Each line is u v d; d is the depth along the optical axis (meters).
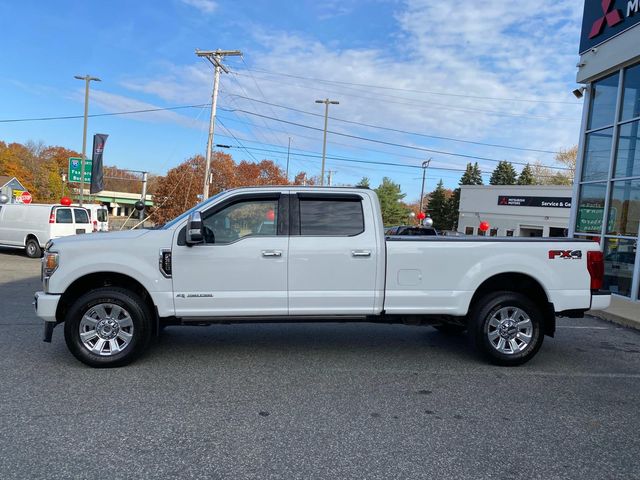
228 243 5.29
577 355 6.24
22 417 3.91
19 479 3.00
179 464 3.23
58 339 6.23
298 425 3.88
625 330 8.04
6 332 6.54
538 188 44.75
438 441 3.65
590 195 13.08
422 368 5.46
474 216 50.56
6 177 65.75
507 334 5.55
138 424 3.83
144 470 3.15
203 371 5.16
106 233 5.36
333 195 5.51
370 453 3.44
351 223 5.48
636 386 5.03
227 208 5.39
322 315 5.43
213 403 4.29
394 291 5.45
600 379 5.23
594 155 12.98
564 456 3.46
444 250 5.48
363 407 4.28
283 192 5.48
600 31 12.29
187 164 55.31
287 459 3.33
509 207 47.12
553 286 5.57
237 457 3.34
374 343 6.51
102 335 5.19
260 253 5.27
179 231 5.24
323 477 3.11
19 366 5.17
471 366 5.58
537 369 5.54
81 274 5.09
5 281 11.42
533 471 3.24
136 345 5.19
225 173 55.66
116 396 4.40
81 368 5.15
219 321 5.34
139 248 5.17
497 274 5.58
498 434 3.80
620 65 11.71
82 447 3.43
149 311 5.30
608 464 3.36
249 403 4.31
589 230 13.04
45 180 80.75
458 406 4.36
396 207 84.56
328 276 5.36
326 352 6.02
